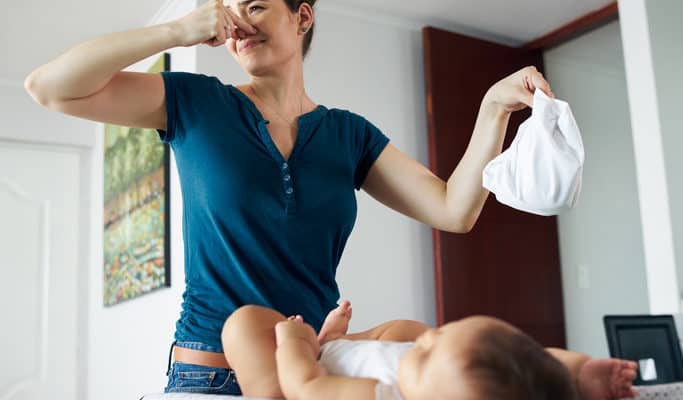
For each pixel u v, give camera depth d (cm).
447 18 363
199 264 113
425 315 342
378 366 79
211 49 308
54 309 445
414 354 71
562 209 102
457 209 123
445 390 64
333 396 75
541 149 100
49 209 449
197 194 113
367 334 102
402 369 71
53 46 393
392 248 339
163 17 357
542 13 357
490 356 63
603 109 424
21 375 430
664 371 147
